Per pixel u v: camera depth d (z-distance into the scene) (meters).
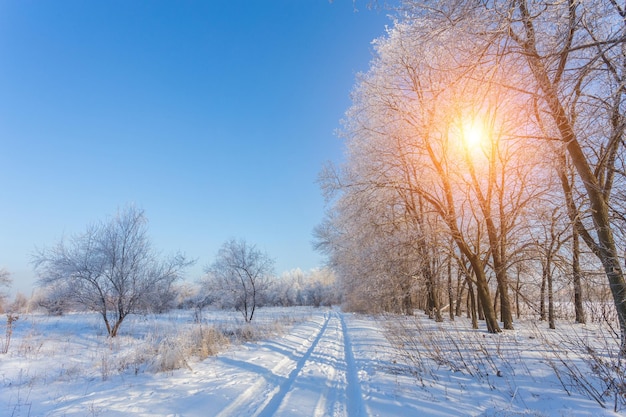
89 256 17.25
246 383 6.54
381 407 5.08
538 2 4.72
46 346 12.00
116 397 5.67
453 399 5.33
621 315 6.47
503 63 5.79
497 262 13.19
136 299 17.78
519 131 8.64
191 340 10.41
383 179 15.01
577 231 10.06
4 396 5.93
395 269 15.80
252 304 28.55
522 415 4.47
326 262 36.44
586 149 9.20
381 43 14.01
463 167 14.66
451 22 4.87
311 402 5.55
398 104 13.94
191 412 4.90
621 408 4.39
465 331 12.43
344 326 20.58
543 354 7.30
